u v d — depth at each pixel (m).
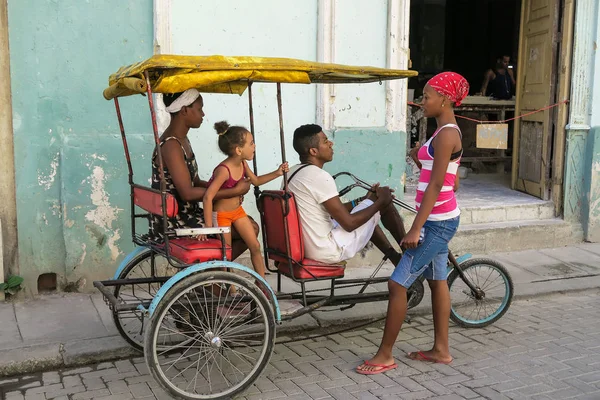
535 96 7.24
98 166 4.85
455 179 3.73
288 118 5.53
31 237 4.77
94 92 4.79
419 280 4.08
